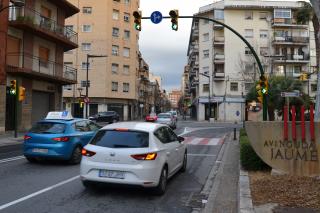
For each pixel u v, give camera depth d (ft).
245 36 210.79
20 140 72.13
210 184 31.04
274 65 194.70
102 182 25.77
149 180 25.34
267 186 24.61
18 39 93.56
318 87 33.47
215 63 213.46
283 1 210.59
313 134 29.48
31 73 91.86
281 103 88.58
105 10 206.49
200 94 218.59
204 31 220.02
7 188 27.99
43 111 108.17
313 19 109.09
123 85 213.05
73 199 24.98
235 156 48.08
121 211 22.36
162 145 27.99
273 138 30.30
